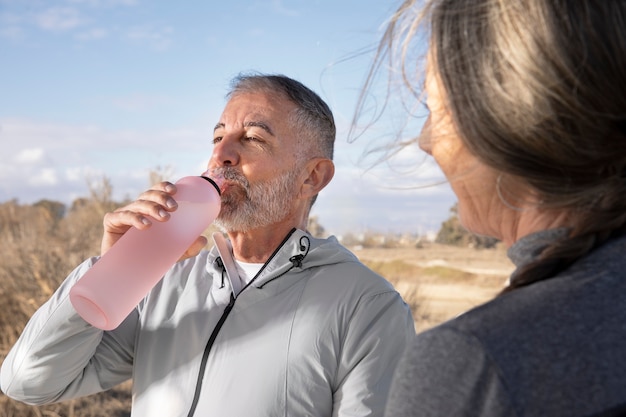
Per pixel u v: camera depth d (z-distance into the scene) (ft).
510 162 2.28
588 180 2.25
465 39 2.33
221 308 5.32
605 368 1.99
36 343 5.12
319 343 5.03
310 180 5.77
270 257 5.41
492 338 2.08
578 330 2.05
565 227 2.35
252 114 5.49
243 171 5.41
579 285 2.15
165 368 5.26
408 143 2.88
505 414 1.98
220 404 4.91
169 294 5.57
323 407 4.99
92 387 5.57
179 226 4.83
